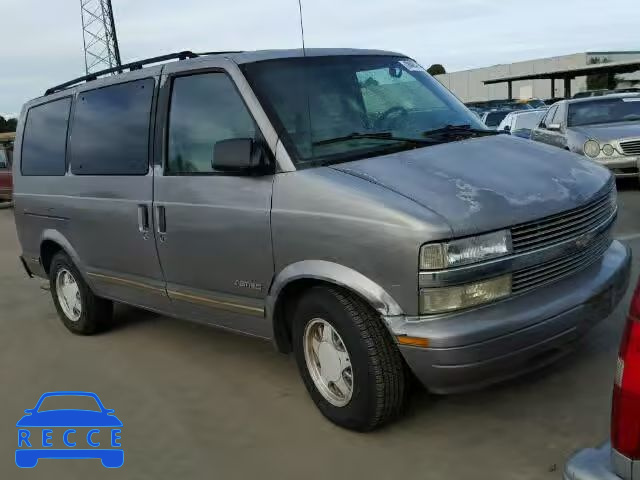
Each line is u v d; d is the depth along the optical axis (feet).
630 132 36.32
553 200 11.51
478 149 13.00
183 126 14.53
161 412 14.05
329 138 12.84
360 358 11.32
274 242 12.36
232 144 12.44
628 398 6.75
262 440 12.38
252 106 13.03
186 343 18.21
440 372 10.50
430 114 14.65
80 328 19.62
